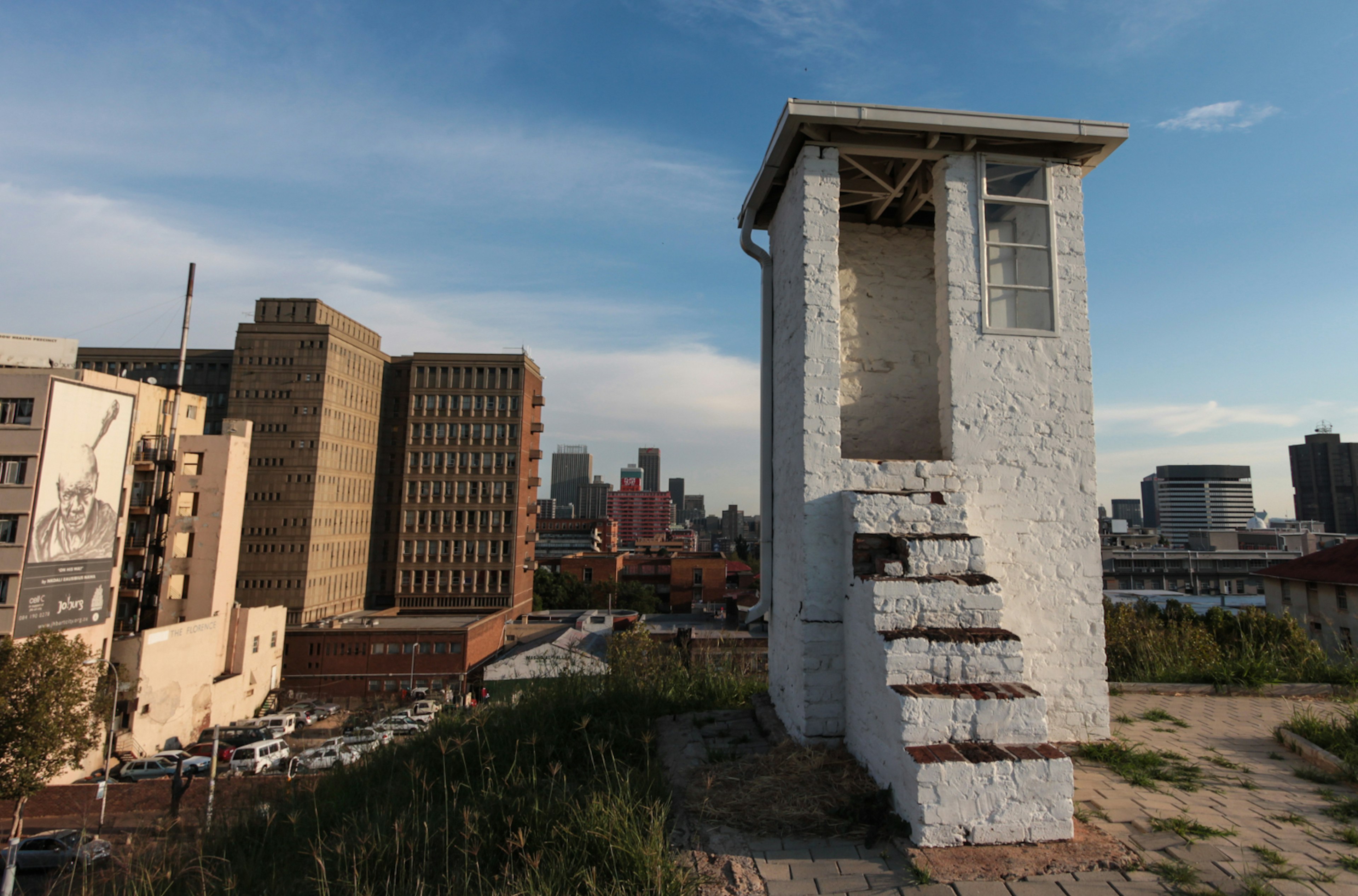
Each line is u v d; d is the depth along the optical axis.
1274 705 7.80
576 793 5.18
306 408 55.78
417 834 4.79
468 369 65.75
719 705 8.04
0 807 20.86
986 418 6.42
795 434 6.51
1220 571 81.94
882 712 4.88
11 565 25.20
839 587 5.98
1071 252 6.77
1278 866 3.97
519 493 64.81
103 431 29.23
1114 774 5.54
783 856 4.16
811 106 6.28
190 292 39.09
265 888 4.93
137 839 7.02
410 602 62.91
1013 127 6.48
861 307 7.94
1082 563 6.40
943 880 3.84
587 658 10.96
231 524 37.62
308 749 28.17
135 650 29.34
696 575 79.62
